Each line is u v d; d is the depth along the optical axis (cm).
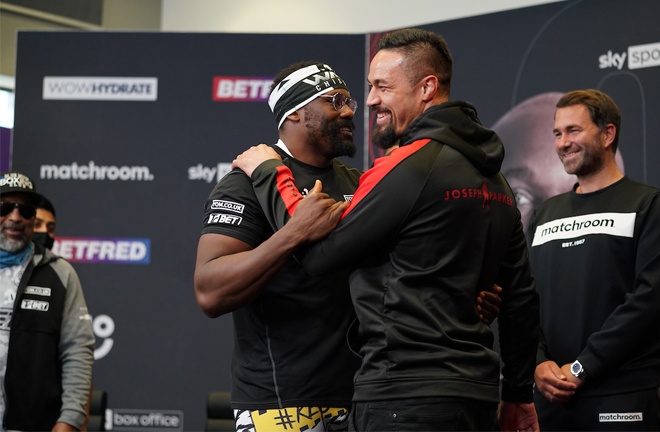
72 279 349
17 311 332
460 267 189
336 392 219
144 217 478
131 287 475
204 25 673
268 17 646
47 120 487
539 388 292
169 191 477
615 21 404
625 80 400
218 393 417
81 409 333
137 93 484
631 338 280
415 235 187
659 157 390
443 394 177
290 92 228
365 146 462
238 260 202
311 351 219
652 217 290
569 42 415
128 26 676
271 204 207
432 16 586
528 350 227
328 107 226
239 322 227
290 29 638
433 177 187
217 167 476
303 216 194
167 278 474
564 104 315
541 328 308
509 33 430
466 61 441
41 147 486
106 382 473
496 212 198
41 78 488
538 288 312
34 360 331
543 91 420
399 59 203
